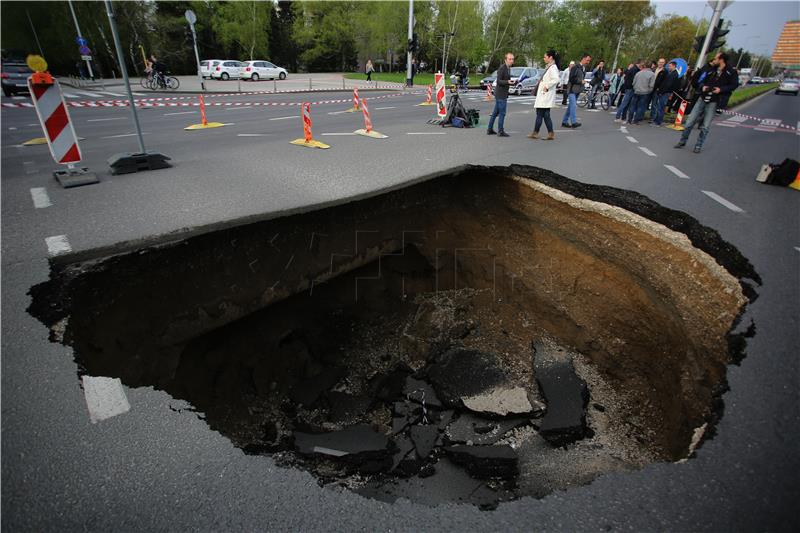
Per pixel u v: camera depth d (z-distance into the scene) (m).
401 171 6.36
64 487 1.82
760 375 2.57
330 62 52.94
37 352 2.65
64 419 2.16
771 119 16.19
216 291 4.48
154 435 2.08
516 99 20.48
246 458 1.98
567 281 5.23
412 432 3.86
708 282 3.70
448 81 35.88
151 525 1.68
